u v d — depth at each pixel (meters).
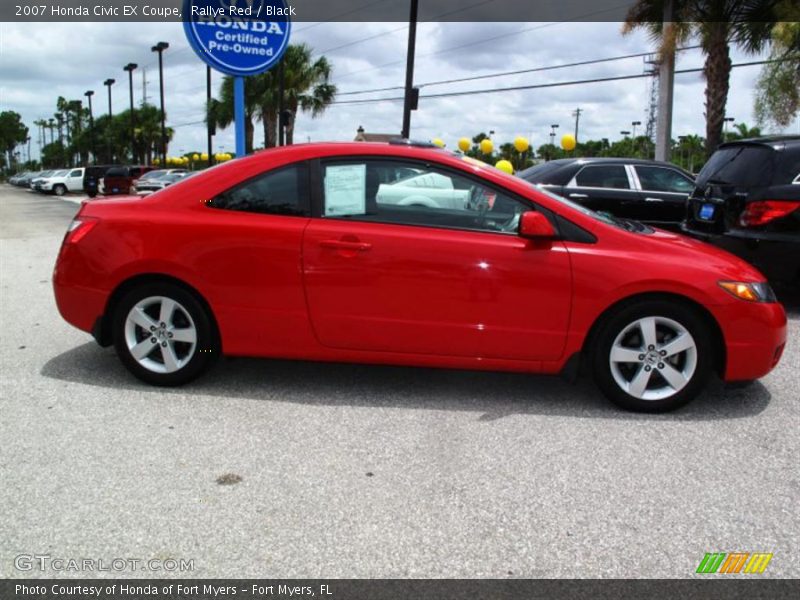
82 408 4.09
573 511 3.00
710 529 2.88
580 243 4.08
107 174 34.69
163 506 2.98
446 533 2.81
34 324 6.09
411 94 18.97
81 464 3.36
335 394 4.41
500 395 4.45
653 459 3.52
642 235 4.21
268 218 4.21
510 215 4.15
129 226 4.29
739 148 7.02
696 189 7.54
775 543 2.79
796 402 4.40
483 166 4.27
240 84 7.26
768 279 6.57
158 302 4.34
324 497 3.08
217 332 4.38
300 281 4.15
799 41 16.20
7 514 2.90
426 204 4.19
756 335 4.05
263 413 4.05
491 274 4.04
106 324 4.46
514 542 2.76
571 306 4.04
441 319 4.10
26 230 15.70
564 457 3.53
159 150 66.69
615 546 2.74
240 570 2.55
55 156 118.62
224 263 4.18
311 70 32.91
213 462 3.40
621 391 4.14
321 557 2.64
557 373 4.19
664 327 4.11
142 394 4.33
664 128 19.36
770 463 3.50
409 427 3.88
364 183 4.22
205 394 4.36
